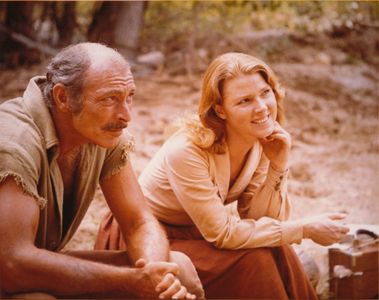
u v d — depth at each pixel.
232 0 8.68
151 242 2.58
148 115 6.12
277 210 2.93
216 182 2.80
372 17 9.02
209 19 8.68
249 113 2.68
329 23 9.05
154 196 2.91
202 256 2.77
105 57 2.34
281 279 2.81
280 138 2.82
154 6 8.73
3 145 2.27
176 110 6.28
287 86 7.48
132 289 2.34
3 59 7.58
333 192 4.94
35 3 7.83
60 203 2.48
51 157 2.39
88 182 2.57
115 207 2.68
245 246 2.75
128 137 2.66
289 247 2.88
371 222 4.36
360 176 5.30
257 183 2.97
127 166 2.69
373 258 3.28
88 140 2.44
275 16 8.89
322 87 7.59
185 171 2.75
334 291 3.31
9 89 6.76
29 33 7.79
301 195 4.85
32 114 2.38
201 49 8.19
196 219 2.77
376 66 8.48
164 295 2.29
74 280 2.26
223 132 2.78
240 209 3.01
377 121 6.83
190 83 7.20
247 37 8.52
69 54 2.36
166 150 2.84
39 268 2.23
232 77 2.67
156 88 7.02
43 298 2.24
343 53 8.60
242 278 2.75
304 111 6.87
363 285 3.26
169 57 8.06
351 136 6.39
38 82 2.47
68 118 2.39
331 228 2.76
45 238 2.50
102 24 7.63
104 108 2.33
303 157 5.69
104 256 2.62
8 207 2.24
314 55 8.42
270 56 8.34
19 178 2.25
